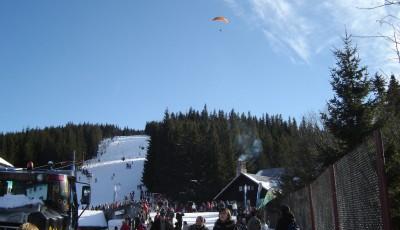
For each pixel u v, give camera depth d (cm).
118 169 13325
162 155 10438
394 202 848
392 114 1365
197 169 9525
